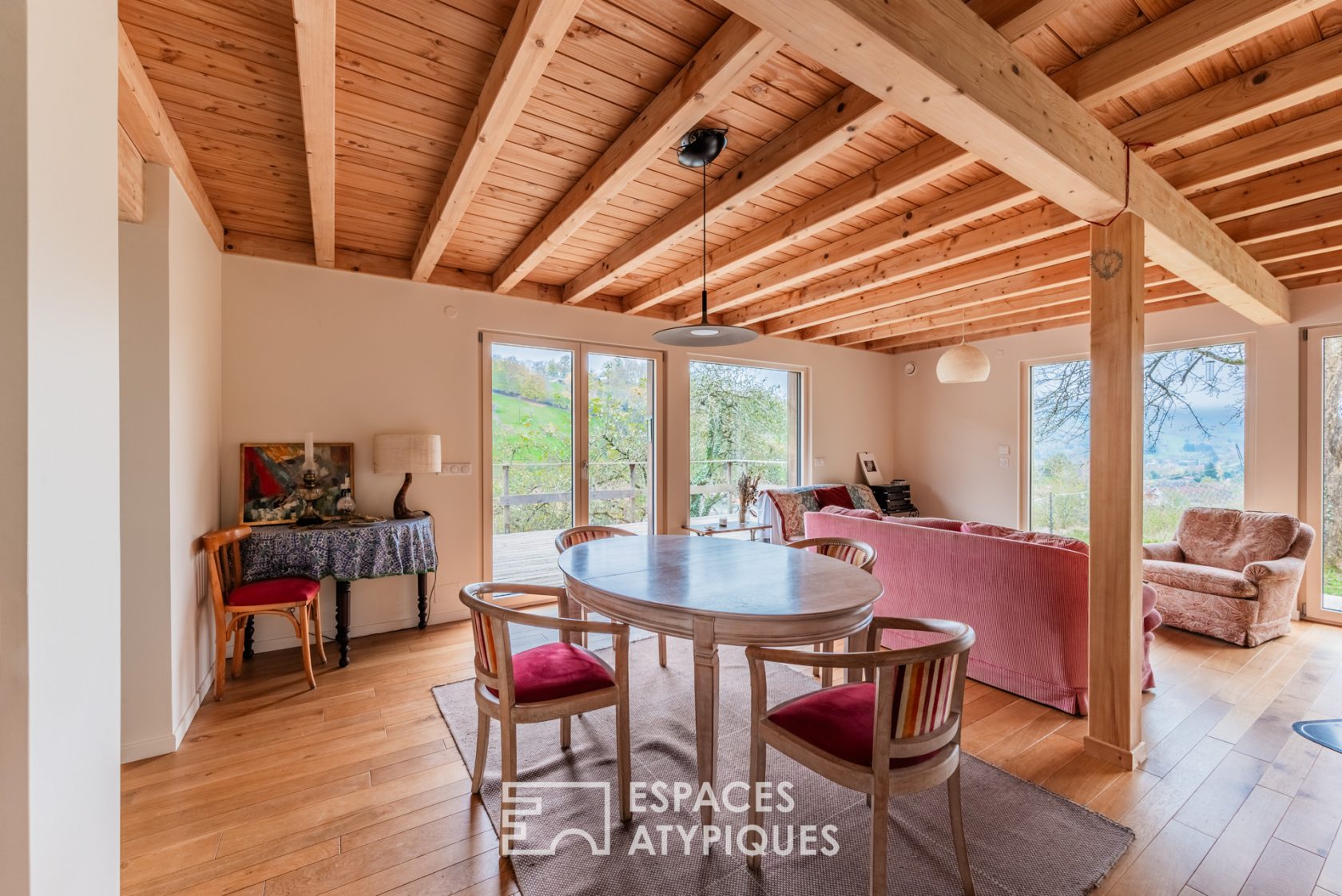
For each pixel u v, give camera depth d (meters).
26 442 0.71
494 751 2.27
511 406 4.23
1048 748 2.29
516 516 4.25
